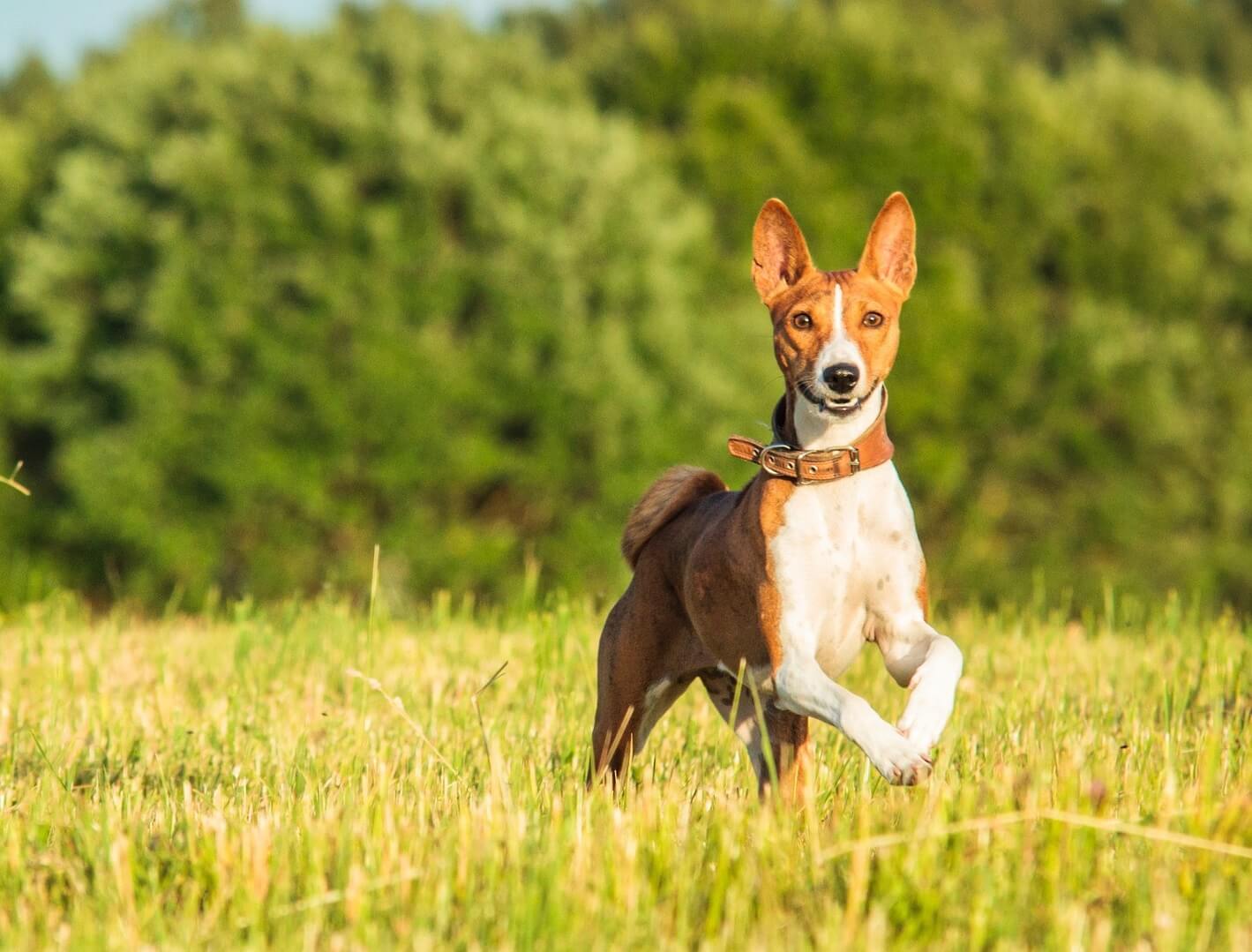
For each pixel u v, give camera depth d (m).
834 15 33.41
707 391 25.33
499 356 24.67
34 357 26.52
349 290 24.80
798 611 4.83
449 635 9.61
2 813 4.64
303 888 3.83
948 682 4.46
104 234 26.38
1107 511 28.56
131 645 9.70
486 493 26.11
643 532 5.63
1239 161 33.56
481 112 26.31
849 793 4.77
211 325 24.59
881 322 4.93
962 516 28.83
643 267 25.44
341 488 25.06
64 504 26.88
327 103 26.12
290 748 5.99
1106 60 35.88
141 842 4.16
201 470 24.50
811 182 28.80
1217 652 7.08
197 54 27.83
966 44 34.19
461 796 4.71
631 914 3.50
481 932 3.53
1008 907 3.48
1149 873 3.64
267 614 9.76
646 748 6.10
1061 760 4.93
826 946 3.30
